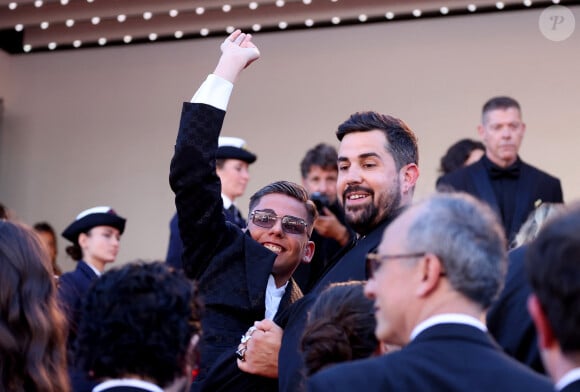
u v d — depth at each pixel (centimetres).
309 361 248
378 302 225
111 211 732
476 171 655
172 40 1021
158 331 222
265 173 983
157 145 1020
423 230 220
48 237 846
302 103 979
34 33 1027
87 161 1038
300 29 980
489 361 208
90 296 229
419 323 219
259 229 390
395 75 952
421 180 934
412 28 951
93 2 941
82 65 1045
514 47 923
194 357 235
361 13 938
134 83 1030
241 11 962
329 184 705
